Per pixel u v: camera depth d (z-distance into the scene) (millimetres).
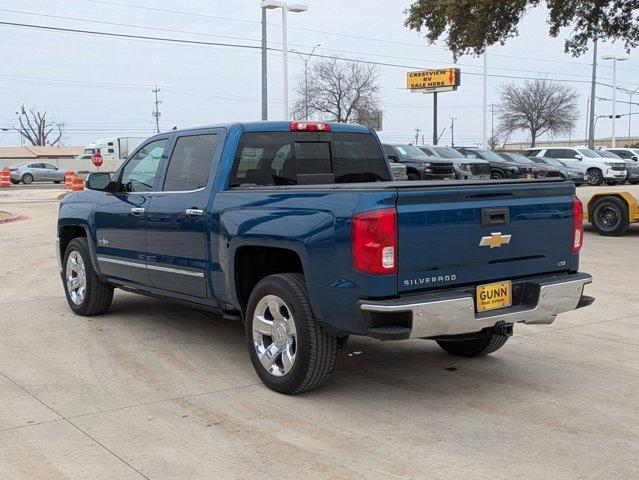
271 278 5141
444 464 3979
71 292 7914
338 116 54188
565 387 5398
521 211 5031
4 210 24766
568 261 5422
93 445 4254
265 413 4805
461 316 4570
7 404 4980
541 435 4418
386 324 4449
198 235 5820
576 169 33594
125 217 6781
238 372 5758
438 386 5422
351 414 4793
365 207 4449
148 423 4617
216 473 3869
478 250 4809
